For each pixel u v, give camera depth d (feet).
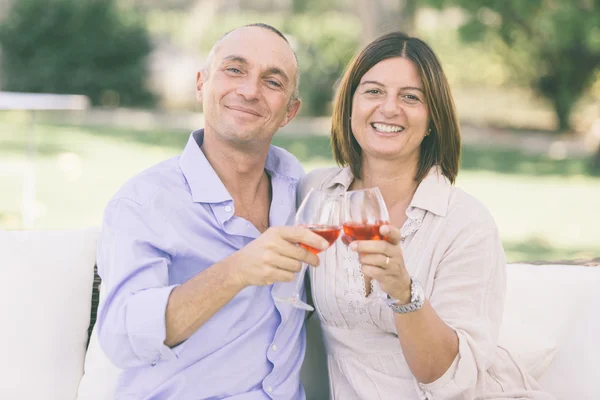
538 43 47.01
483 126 51.19
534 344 7.80
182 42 58.85
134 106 54.65
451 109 7.68
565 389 7.83
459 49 52.90
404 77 7.51
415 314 6.47
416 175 7.80
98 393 7.39
